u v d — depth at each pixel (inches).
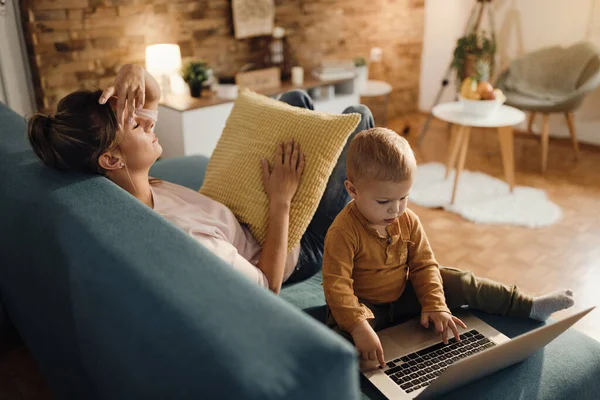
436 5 180.4
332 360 23.2
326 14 163.5
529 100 140.3
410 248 49.3
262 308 26.0
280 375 22.2
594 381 44.2
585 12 148.9
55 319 39.8
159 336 25.5
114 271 29.9
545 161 136.9
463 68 163.3
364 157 43.3
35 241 38.7
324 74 152.3
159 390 25.7
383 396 40.4
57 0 113.2
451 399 39.6
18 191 42.1
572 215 113.7
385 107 175.8
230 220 52.5
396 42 182.2
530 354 43.8
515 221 110.0
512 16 164.4
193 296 26.9
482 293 49.8
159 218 35.4
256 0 144.0
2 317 64.1
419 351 44.9
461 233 106.6
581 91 131.6
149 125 47.0
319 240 59.8
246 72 139.9
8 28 112.1
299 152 54.1
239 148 58.2
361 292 48.4
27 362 65.7
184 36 135.6
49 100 118.5
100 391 34.4
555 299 49.2
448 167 129.0
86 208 36.6
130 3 123.6
